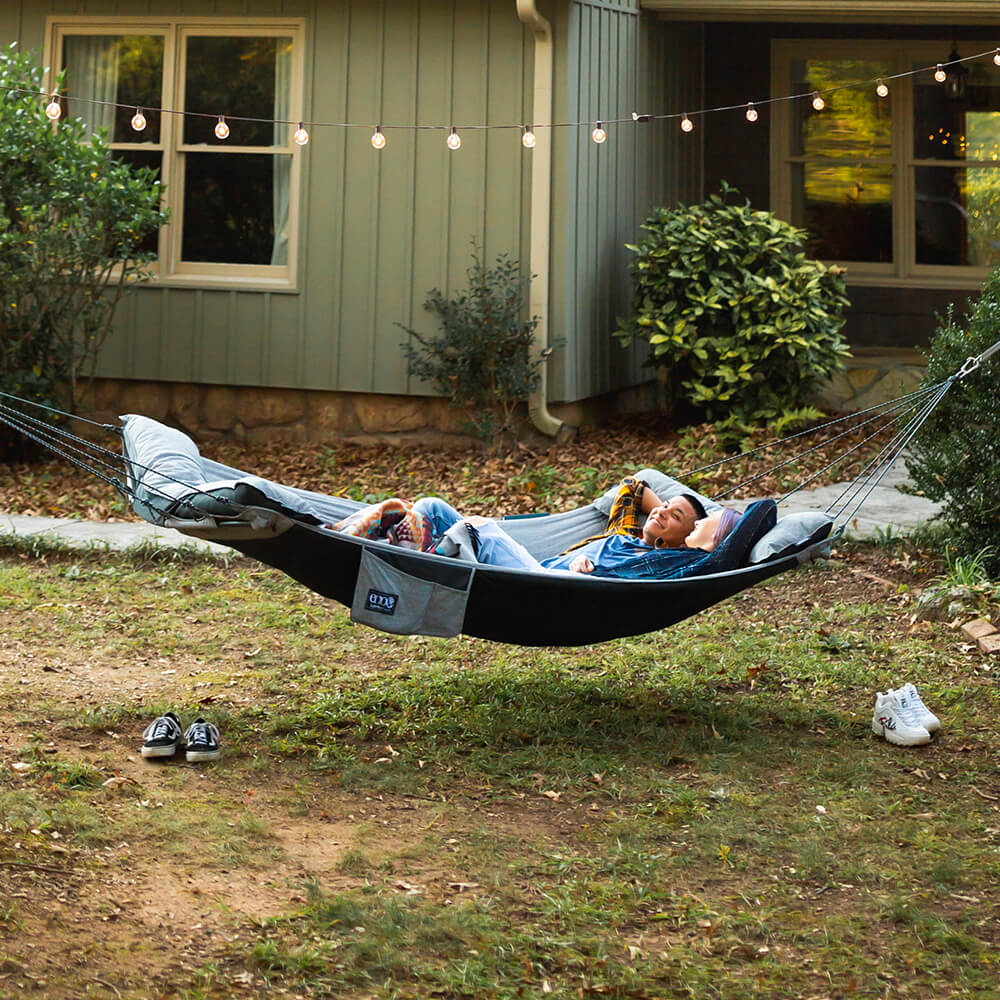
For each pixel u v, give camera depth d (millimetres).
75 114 10344
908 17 10664
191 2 10031
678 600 4457
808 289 9812
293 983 2912
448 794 4094
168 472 4480
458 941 3115
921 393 5348
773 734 4645
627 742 4539
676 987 2943
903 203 12391
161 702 4957
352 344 10039
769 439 9648
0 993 2727
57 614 6195
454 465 9375
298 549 4277
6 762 4199
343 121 9922
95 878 3369
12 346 9250
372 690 5090
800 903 3365
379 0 9750
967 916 3283
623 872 3521
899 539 7141
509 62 9578
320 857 3613
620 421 11023
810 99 12500
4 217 8867
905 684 5168
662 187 11750
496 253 9750
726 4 10734
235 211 10258
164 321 10289
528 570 4434
